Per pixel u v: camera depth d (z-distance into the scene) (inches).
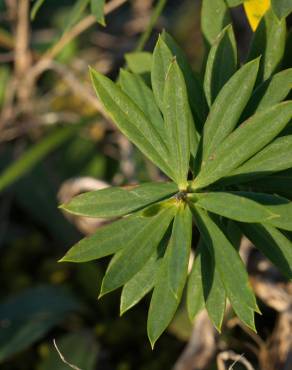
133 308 24.5
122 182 23.4
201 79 13.0
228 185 12.0
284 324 19.6
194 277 12.2
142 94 12.3
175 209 11.4
